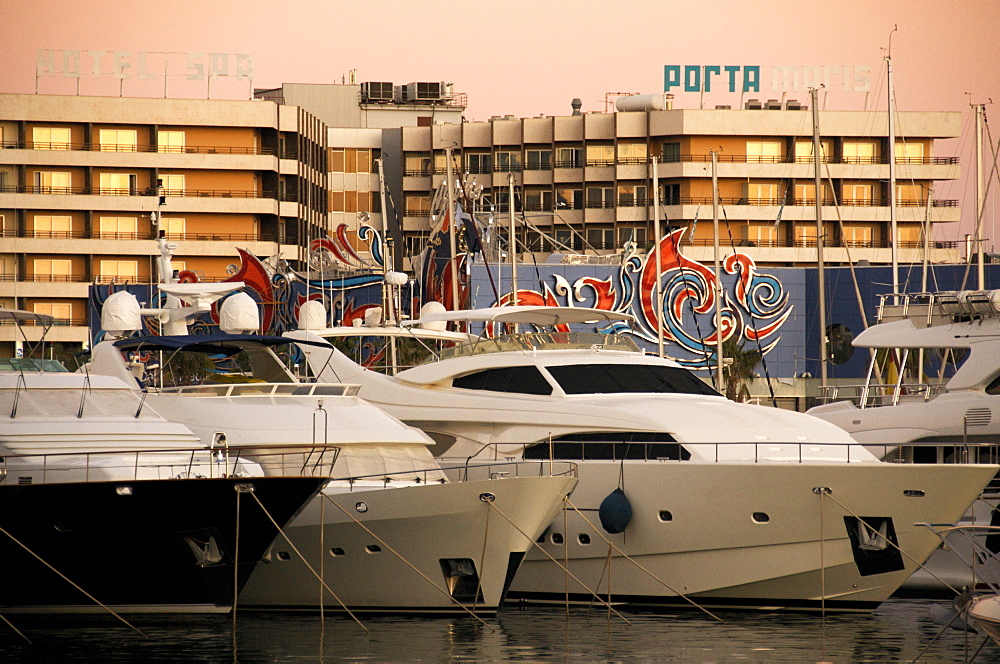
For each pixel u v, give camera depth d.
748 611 94.00
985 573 100.88
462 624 88.06
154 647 79.75
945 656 79.56
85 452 83.88
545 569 98.38
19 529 82.44
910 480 89.50
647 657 78.88
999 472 104.06
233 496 82.31
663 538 93.81
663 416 96.56
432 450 104.50
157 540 82.62
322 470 92.12
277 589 92.88
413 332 118.88
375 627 87.12
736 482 91.19
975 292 109.44
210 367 122.31
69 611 85.12
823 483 89.81
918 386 117.19
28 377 90.44
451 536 87.94
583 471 96.31
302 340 106.06
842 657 79.38
